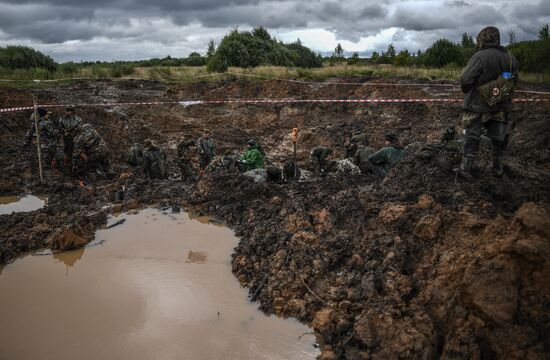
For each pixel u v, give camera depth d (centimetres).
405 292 444
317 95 1717
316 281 505
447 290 412
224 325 456
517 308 364
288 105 1644
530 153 834
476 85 536
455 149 662
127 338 437
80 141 972
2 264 594
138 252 617
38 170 995
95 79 2002
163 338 436
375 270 491
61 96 1614
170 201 811
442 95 1473
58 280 547
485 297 367
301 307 471
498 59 518
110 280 545
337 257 529
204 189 801
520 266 375
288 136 1421
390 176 672
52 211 754
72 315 475
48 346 427
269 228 636
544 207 406
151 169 968
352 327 429
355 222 586
